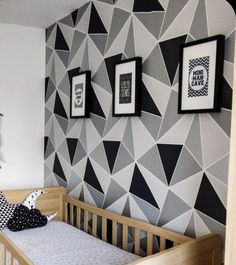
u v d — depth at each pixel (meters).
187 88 1.64
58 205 2.68
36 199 2.57
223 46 1.49
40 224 2.38
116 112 2.11
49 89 3.02
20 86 2.98
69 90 2.70
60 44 2.84
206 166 1.58
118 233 2.09
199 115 1.61
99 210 2.20
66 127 2.75
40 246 1.98
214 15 1.54
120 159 2.13
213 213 1.54
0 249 1.84
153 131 1.87
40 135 3.08
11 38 2.93
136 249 1.88
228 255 0.93
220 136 1.51
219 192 1.52
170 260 1.28
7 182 2.95
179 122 1.71
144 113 1.93
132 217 2.02
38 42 3.05
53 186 2.93
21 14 2.70
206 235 1.47
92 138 2.41
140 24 1.96
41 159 3.11
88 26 2.45
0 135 2.90
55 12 2.66
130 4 2.03
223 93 1.50
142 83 1.94
